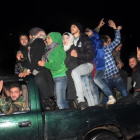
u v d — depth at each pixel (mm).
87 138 3963
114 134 4059
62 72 4195
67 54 4305
